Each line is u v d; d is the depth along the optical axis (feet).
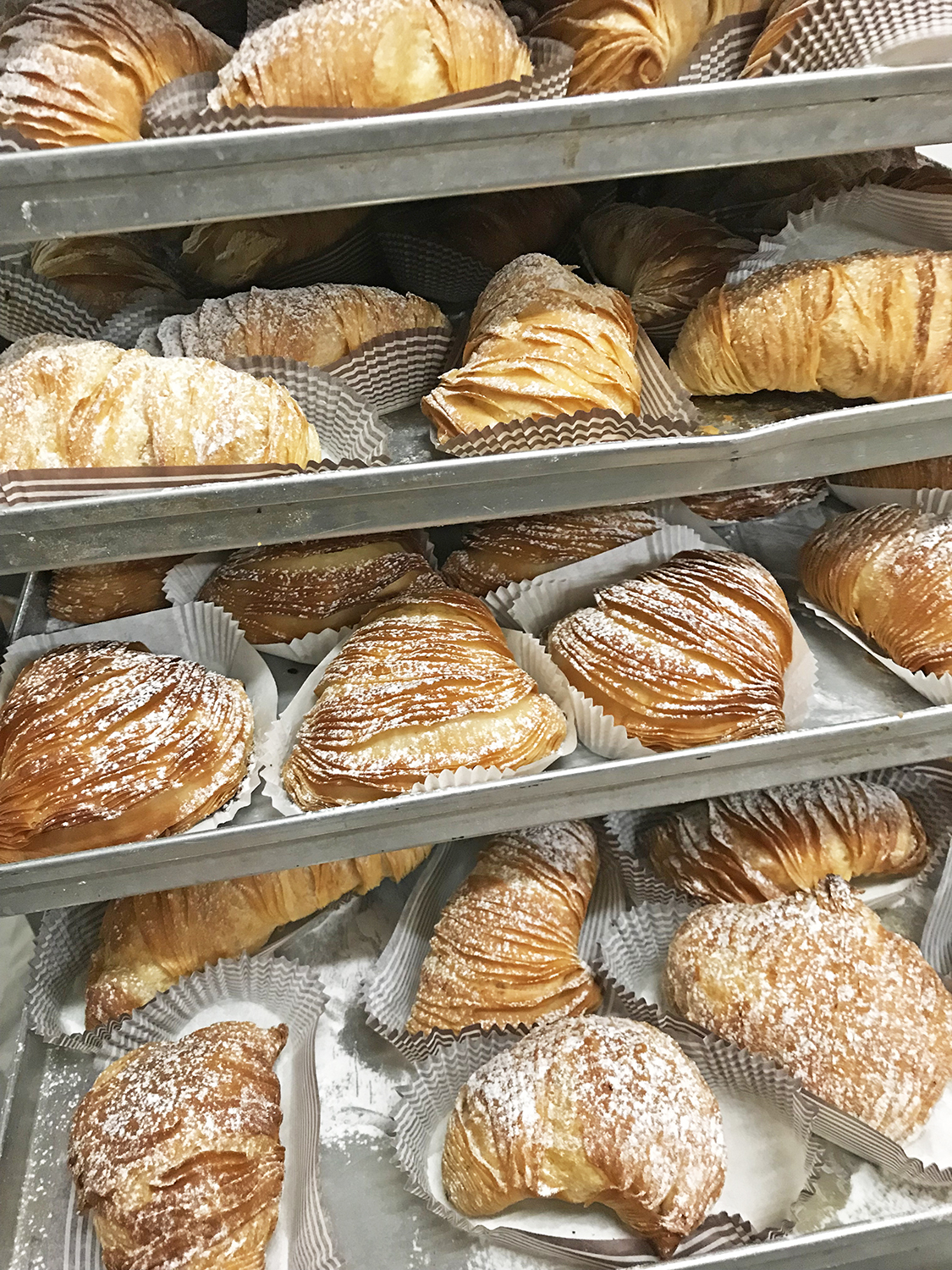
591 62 1.26
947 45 1.12
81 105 1.10
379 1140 1.39
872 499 1.71
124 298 1.54
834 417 1.21
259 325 1.47
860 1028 1.33
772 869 1.52
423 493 1.17
